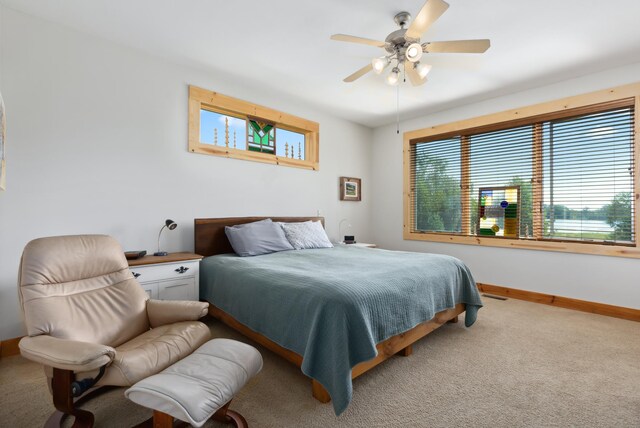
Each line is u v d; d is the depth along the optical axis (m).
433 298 2.28
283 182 4.04
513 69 3.12
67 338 1.47
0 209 2.20
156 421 1.22
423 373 1.97
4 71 2.22
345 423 1.51
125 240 2.77
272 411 1.60
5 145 2.19
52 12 2.31
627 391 1.76
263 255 3.05
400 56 2.41
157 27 2.50
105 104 2.67
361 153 5.11
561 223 3.44
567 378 1.90
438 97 3.90
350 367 1.58
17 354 2.23
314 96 3.91
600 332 2.64
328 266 2.41
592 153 3.25
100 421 1.52
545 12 2.23
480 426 1.48
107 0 2.17
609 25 2.38
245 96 3.62
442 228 4.45
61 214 2.45
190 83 3.19
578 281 3.28
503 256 3.83
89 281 1.77
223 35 2.60
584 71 3.16
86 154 2.57
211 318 2.96
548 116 3.50
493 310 3.25
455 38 2.57
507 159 3.85
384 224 5.11
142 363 1.36
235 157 3.55
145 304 1.90
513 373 1.97
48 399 1.70
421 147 4.72
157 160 2.96
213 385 1.24
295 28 2.50
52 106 2.41
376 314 1.76
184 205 3.15
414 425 1.49
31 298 1.47
